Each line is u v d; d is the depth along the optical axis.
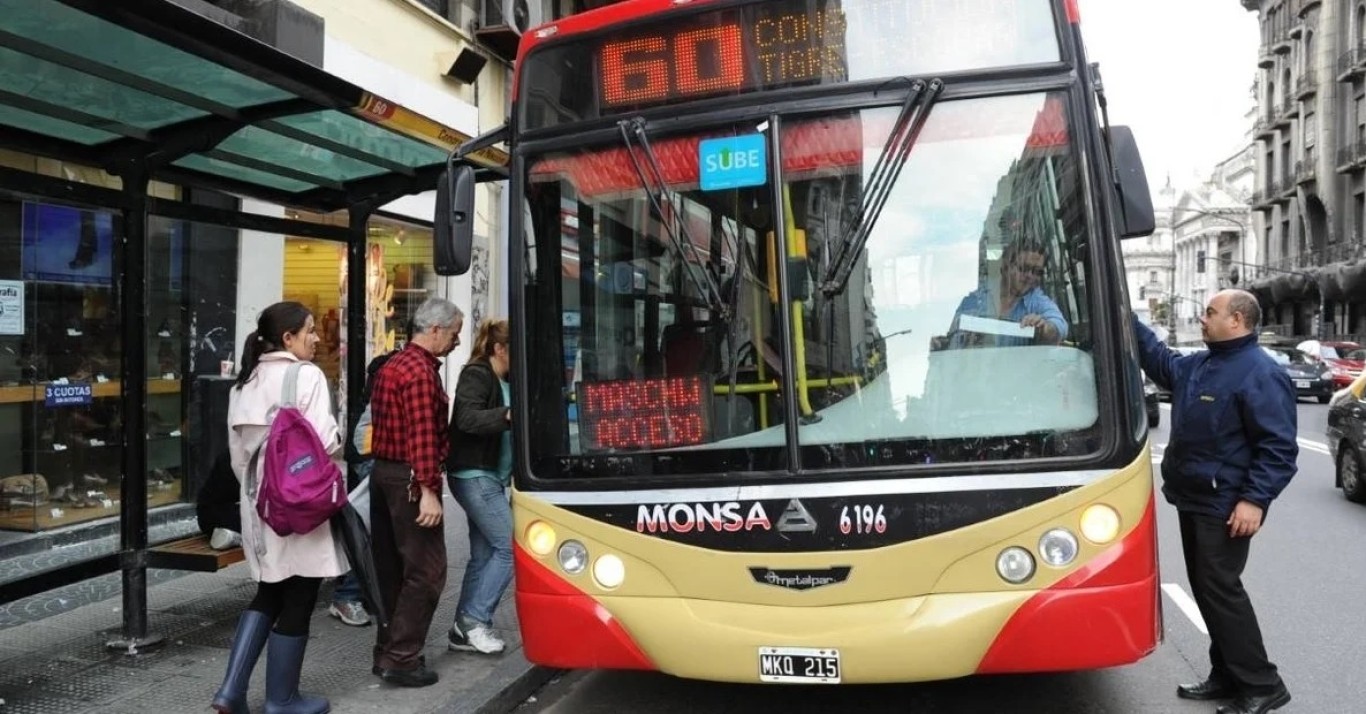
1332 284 49.81
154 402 8.16
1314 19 53.66
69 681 4.85
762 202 4.06
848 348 3.95
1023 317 3.91
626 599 3.99
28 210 7.12
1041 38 4.03
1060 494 3.74
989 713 4.74
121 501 5.26
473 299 13.08
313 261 9.79
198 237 8.69
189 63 4.38
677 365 4.07
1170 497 4.77
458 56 12.41
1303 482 12.44
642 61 4.27
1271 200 60.56
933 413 3.87
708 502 3.93
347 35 10.47
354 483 6.36
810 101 4.07
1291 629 6.16
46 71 4.46
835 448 3.88
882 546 3.78
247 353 4.48
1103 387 3.81
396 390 4.81
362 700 4.70
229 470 5.26
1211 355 4.63
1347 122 51.16
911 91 3.99
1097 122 3.99
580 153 4.30
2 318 6.97
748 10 4.17
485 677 5.01
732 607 3.87
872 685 5.14
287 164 6.31
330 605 6.39
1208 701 4.89
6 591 4.50
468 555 7.75
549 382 4.23
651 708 4.92
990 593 3.73
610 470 4.09
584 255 4.25
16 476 7.05
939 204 3.99
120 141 5.12
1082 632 3.68
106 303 7.71
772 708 4.87
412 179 6.60
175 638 5.54
